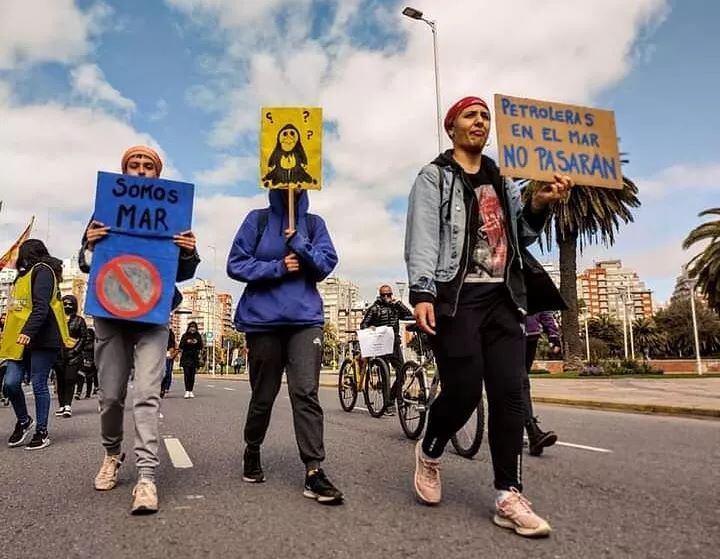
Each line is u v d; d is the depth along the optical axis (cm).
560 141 350
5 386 571
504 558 256
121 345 374
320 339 373
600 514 328
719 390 1481
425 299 305
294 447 552
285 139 399
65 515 322
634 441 632
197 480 405
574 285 2853
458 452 530
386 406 827
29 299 573
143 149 402
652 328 8788
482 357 312
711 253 3206
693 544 275
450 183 324
